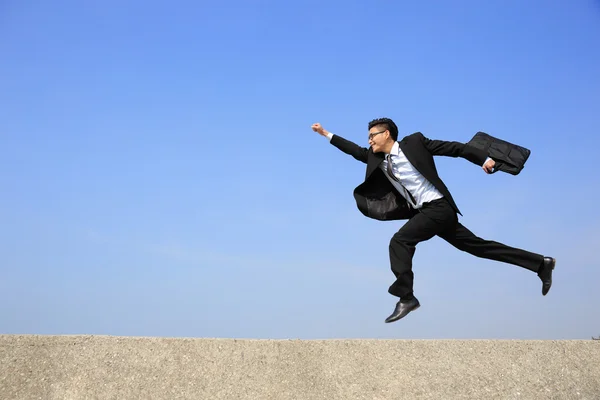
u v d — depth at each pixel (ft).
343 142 16.97
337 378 14.25
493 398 14.37
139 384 13.57
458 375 14.60
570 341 15.58
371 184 16.65
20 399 13.03
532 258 16.08
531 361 15.03
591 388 14.73
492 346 15.20
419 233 15.55
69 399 13.20
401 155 15.79
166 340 14.29
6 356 13.48
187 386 13.70
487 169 15.58
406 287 15.29
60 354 13.74
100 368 13.65
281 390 13.93
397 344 14.93
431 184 15.71
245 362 14.20
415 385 14.33
